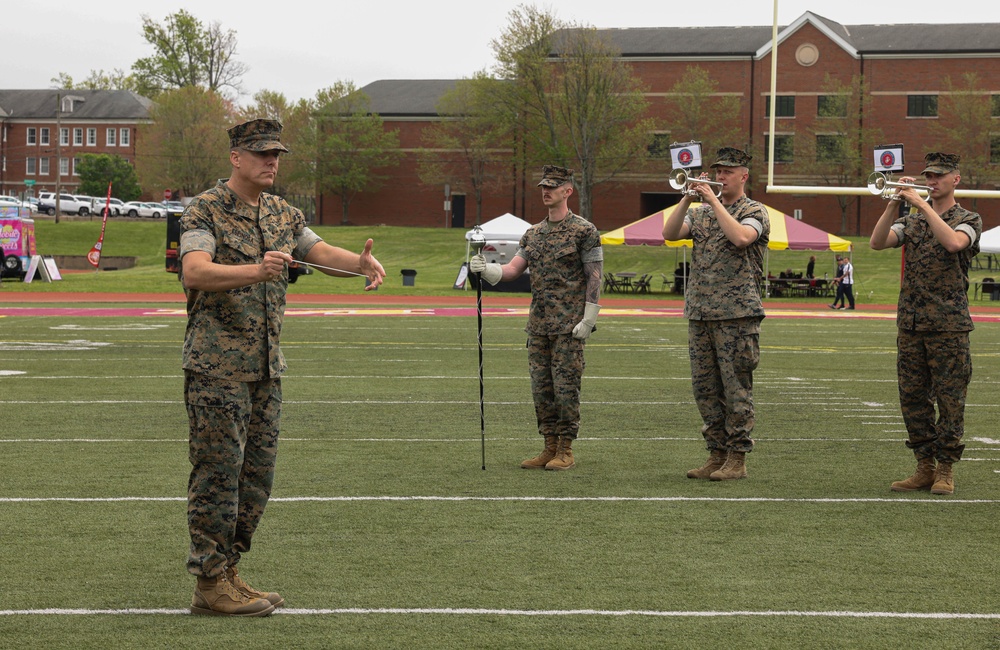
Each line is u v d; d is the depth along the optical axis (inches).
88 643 184.2
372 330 884.6
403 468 336.2
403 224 3452.3
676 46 2982.3
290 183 3528.5
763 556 241.4
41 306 1140.5
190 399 197.6
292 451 362.9
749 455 366.0
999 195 515.2
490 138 3189.0
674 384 555.2
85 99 4478.3
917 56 2829.7
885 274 2164.1
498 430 409.7
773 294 1600.6
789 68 2888.8
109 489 302.2
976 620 199.6
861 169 2817.4
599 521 271.9
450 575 225.3
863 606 207.3
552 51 2928.2
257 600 200.7
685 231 328.8
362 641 186.1
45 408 450.0
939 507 290.8
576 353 334.0
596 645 184.5
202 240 193.6
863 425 432.1
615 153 2901.1
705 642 186.5
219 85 4055.1
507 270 338.6
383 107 3494.1
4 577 222.1
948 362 304.8
